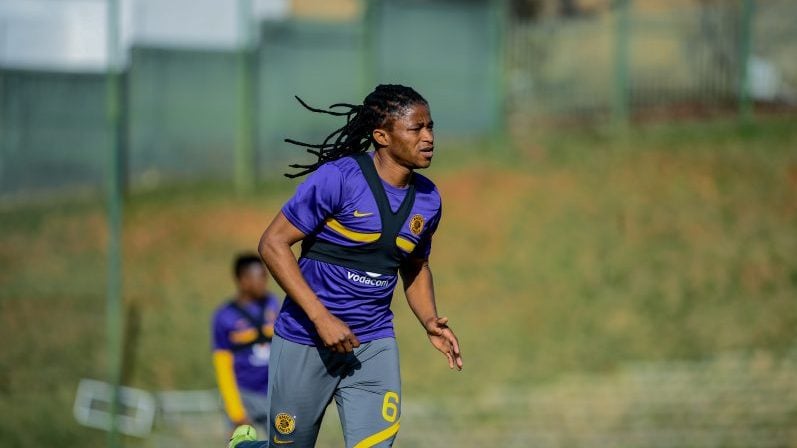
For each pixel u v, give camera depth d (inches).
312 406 666.8
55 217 2746.1
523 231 2635.3
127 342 2212.1
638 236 2591.0
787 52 3097.9
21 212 2768.2
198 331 2274.9
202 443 1828.2
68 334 2234.3
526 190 2802.7
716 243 2549.2
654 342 2198.6
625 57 3080.7
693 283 2410.2
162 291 2438.5
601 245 2564.0
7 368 2071.9
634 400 1975.9
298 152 2960.1
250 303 1282.0
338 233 633.6
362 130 652.1
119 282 1887.3
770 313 2283.5
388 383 662.5
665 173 2832.2
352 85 2987.2
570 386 2037.4
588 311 2326.5
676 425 1883.6
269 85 2952.8
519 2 3171.8
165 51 2876.5
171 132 2893.7
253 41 2942.9
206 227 2716.5
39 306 2343.8
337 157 669.9
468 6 3088.1
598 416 1921.8
